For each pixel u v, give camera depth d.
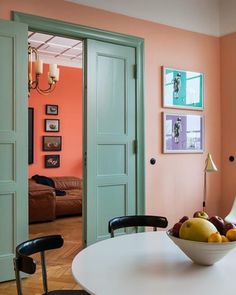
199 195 4.19
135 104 3.68
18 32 2.90
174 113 3.98
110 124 3.53
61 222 5.24
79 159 6.83
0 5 2.93
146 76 3.76
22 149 2.93
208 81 4.29
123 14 3.59
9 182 2.86
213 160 4.34
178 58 4.01
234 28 4.19
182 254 1.48
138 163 3.69
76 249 3.79
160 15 3.86
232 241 1.23
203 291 1.08
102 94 3.47
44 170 6.50
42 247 1.73
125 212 3.62
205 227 1.25
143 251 1.53
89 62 3.38
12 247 2.88
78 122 6.82
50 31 3.18
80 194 5.96
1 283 2.85
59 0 3.21
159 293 1.07
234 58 4.21
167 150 3.90
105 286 1.13
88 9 3.37
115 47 3.55
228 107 4.30
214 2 4.31
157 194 3.84
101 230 3.46
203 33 4.24
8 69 2.87
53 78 4.70
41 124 6.45
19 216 2.91
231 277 1.20
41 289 2.72
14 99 2.89
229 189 4.30
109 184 3.51
